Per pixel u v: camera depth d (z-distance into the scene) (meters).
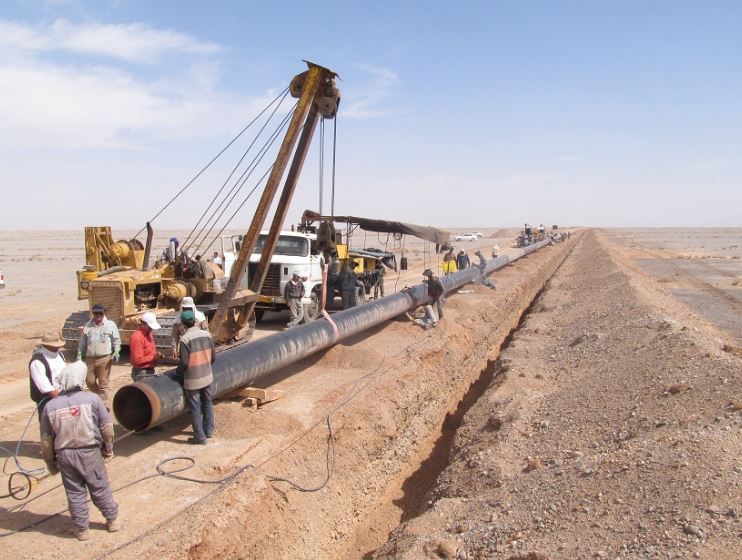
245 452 7.89
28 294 25.81
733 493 5.56
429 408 12.28
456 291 24.64
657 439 7.22
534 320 19.22
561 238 79.81
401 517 8.55
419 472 10.04
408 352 13.99
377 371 12.30
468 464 8.59
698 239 98.44
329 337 12.30
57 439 5.48
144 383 7.70
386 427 10.34
